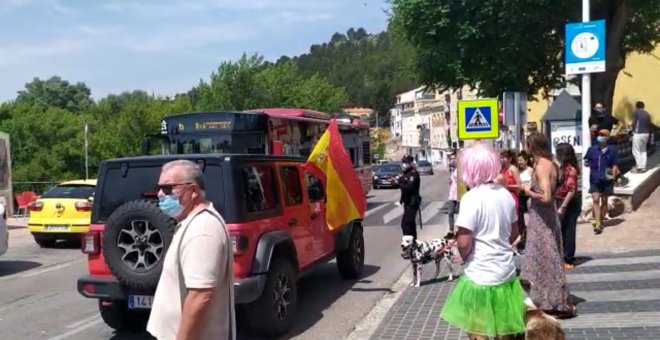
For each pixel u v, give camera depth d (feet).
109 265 21.71
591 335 20.95
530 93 87.92
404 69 89.04
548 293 23.00
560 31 78.95
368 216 69.26
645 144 56.95
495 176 15.51
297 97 176.14
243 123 54.65
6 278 39.22
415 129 431.02
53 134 173.27
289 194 27.53
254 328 24.02
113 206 23.82
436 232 54.39
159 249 21.31
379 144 344.69
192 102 176.55
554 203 23.43
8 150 79.87
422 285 32.09
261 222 24.26
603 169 40.42
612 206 45.70
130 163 23.97
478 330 15.03
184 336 11.05
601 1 76.43
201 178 12.06
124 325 25.67
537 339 14.82
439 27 78.13
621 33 77.51
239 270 22.89
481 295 15.02
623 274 29.71
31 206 53.01
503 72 77.87
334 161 29.27
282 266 24.81
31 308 30.48
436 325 23.97
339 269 35.22
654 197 51.80
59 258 47.55
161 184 11.90
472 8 76.33
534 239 23.34
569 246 32.01
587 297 25.94
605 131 41.04
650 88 125.59
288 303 25.21
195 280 11.12
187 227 11.51
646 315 22.82
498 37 77.20
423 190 112.57
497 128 41.09
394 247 47.24
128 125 162.50
